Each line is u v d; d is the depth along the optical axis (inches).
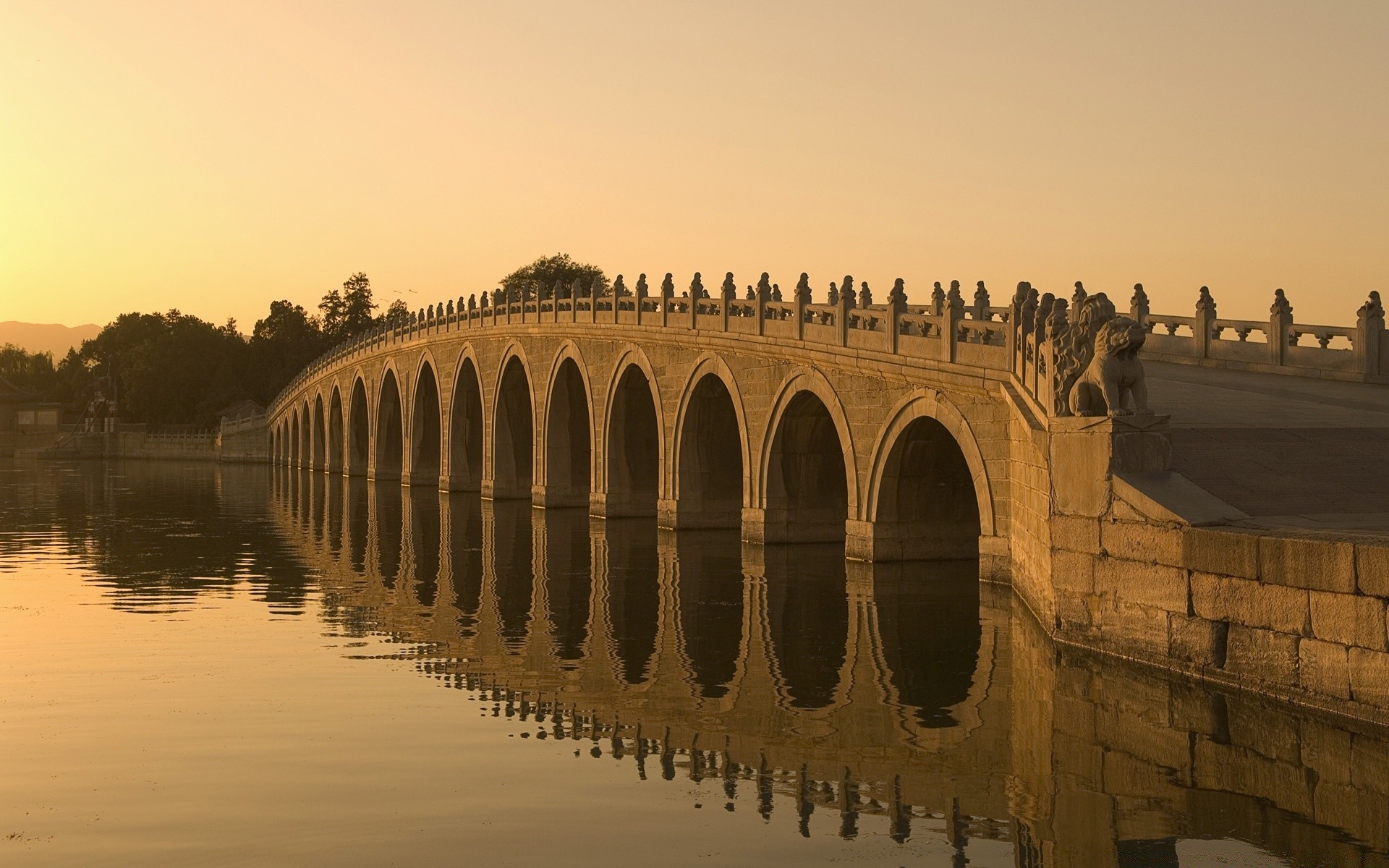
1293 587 618.5
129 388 6732.3
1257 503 740.0
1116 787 548.4
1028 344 971.9
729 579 1226.0
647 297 1836.9
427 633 947.3
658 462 1953.7
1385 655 565.3
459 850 480.7
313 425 4320.9
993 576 1124.5
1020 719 662.5
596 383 1999.3
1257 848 473.1
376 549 1567.4
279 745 626.2
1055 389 865.5
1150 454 781.3
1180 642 706.2
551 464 2218.3
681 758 602.5
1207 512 709.9
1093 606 799.1
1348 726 584.7
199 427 6412.4
